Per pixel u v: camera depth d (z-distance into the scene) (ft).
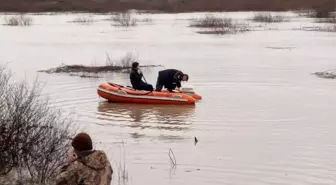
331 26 192.85
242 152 42.78
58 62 105.70
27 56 116.47
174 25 214.07
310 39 150.61
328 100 64.23
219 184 35.42
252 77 82.69
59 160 31.40
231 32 177.47
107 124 52.90
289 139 46.80
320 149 43.60
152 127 51.72
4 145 30.99
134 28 202.39
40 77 84.02
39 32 187.11
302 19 236.43
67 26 215.92
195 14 285.23
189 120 54.44
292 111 58.13
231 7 302.86
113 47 135.54
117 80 81.56
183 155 41.93
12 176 30.42
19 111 32.83
